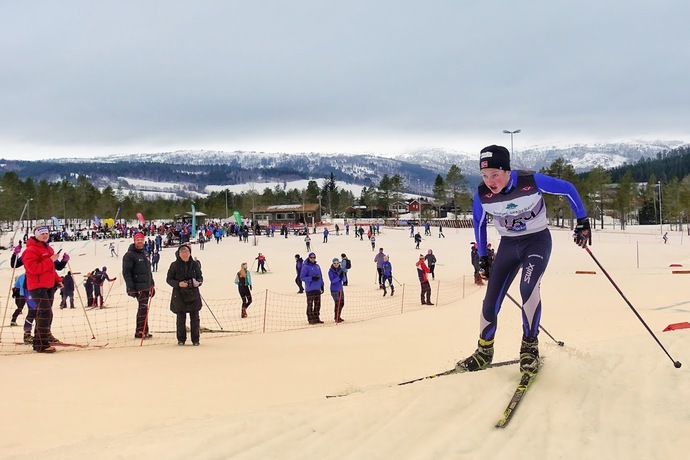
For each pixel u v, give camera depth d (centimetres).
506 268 434
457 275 2633
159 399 441
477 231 461
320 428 313
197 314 813
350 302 1823
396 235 5881
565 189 421
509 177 413
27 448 317
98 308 1655
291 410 340
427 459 282
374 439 301
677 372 436
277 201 13450
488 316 439
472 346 808
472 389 371
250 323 1347
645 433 324
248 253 4009
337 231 6059
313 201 12938
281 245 4697
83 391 459
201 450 282
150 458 272
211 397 454
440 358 689
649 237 5550
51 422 369
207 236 5616
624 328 878
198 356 682
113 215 9388
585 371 421
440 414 336
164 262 3575
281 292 2095
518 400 354
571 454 295
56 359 624
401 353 736
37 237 736
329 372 584
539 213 418
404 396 356
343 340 909
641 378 423
